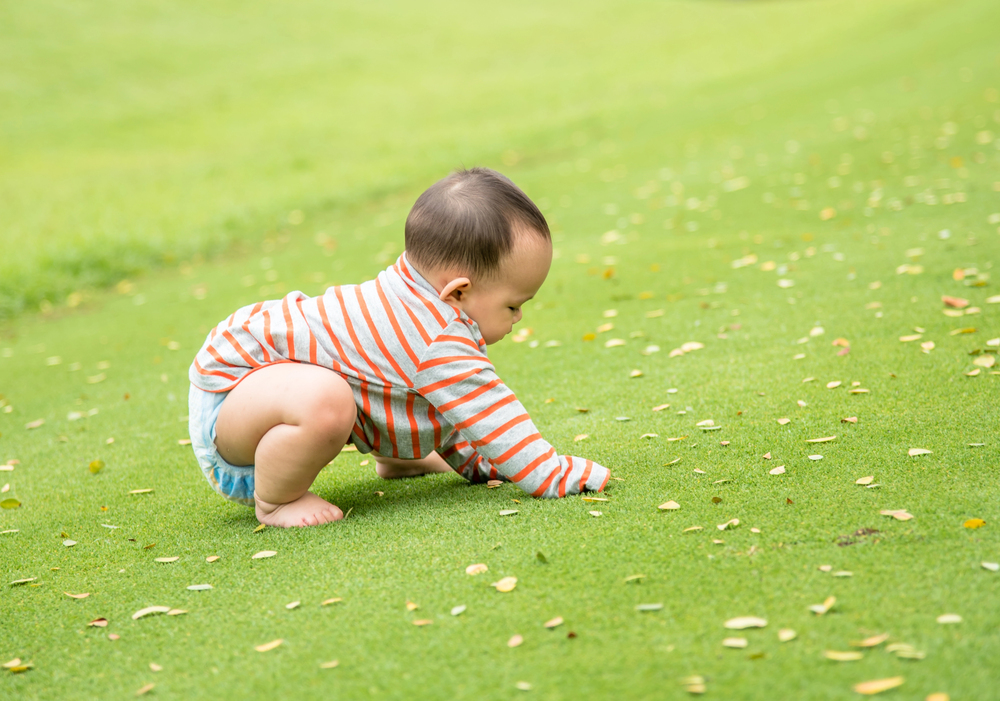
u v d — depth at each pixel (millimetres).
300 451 1721
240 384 1764
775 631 1198
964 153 5848
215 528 1893
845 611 1230
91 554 1809
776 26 18516
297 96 16172
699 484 1791
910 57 11242
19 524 2045
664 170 7238
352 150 11359
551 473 1785
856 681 1071
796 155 6828
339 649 1286
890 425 2018
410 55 19766
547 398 2623
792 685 1077
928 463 1768
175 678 1270
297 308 1804
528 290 1787
